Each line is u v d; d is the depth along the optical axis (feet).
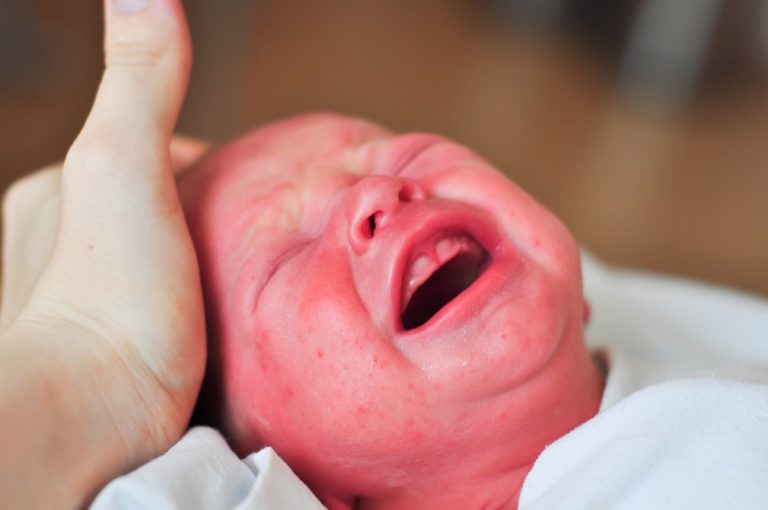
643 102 8.83
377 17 9.85
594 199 7.39
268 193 2.80
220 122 7.62
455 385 2.47
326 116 3.17
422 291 2.84
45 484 2.14
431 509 2.76
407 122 8.20
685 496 2.36
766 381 2.78
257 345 2.67
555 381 2.62
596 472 2.42
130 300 2.46
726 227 7.10
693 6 8.79
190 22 7.49
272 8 9.62
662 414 2.48
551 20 9.98
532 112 8.52
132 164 2.50
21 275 3.04
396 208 2.53
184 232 2.58
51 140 6.59
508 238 2.69
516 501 2.73
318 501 2.43
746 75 9.08
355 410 2.51
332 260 2.57
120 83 2.57
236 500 2.31
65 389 2.27
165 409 2.47
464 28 9.86
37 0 7.20
